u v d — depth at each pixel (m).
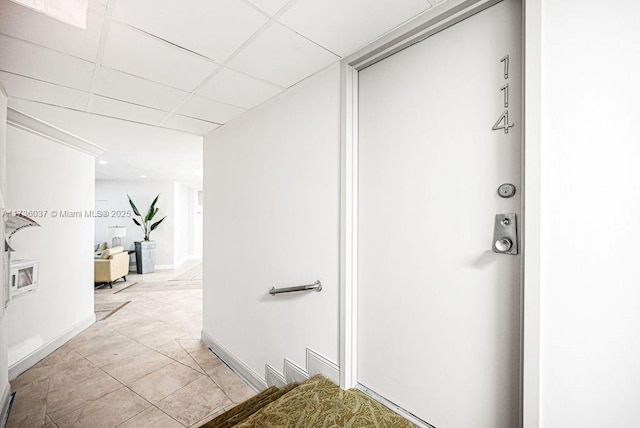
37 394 2.13
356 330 1.62
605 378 0.86
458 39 1.23
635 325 0.82
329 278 1.69
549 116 0.94
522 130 1.00
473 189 1.18
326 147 1.71
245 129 2.41
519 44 1.06
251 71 1.73
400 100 1.43
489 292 1.12
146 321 3.67
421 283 1.34
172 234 7.96
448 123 1.26
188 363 2.61
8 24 1.25
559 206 0.93
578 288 0.90
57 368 2.50
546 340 0.94
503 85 1.10
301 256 1.88
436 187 1.29
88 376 2.38
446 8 1.18
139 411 1.94
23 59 1.55
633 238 0.82
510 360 1.07
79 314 3.30
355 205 1.61
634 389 0.83
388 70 1.49
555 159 0.93
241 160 2.47
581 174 0.89
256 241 2.29
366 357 1.58
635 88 0.82
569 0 0.91
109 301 4.61
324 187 1.72
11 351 2.37
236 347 2.52
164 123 2.67
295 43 1.46
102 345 2.96
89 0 1.12
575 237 0.90
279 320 2.06
